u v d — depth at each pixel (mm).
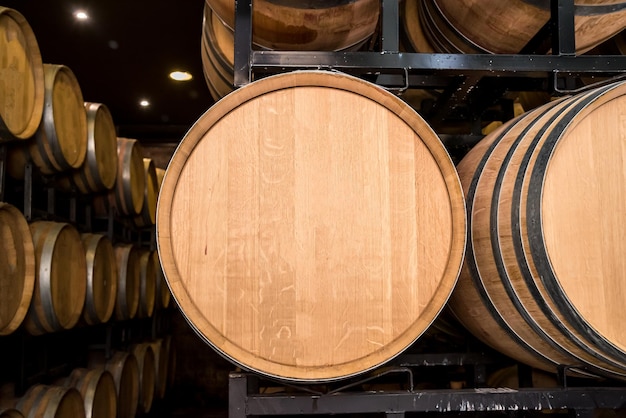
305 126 1791
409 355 2539
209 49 3164
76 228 4562
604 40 2443
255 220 1746
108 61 6371
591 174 1774
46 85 3682
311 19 2248
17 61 3320
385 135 1801
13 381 3938
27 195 3639
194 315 1683
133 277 5539
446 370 3080
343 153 1786
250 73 2027
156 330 6727
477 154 2236
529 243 1715
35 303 3572
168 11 5242
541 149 1779
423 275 1751
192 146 1754
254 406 1875
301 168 1774
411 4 2670
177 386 8195
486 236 1892
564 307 1655
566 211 1743
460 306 2191
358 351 1708
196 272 1711
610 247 1738
